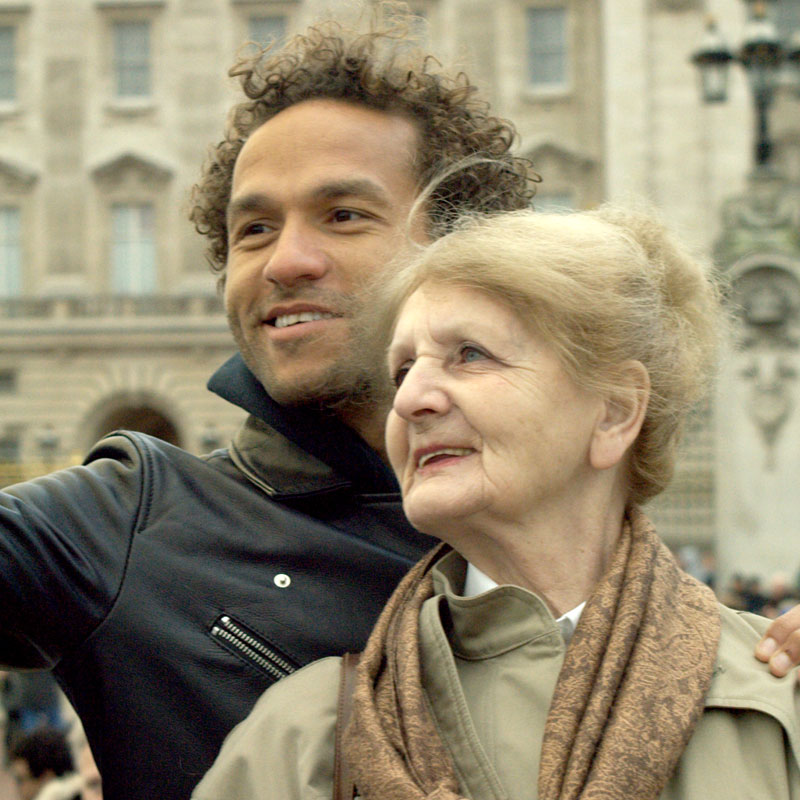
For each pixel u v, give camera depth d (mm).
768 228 20406
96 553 2113
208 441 28172
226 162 2498
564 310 1726
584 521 1803
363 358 2145
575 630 1687
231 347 28344
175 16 28891
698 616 1734
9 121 28859
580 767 1526
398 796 1538
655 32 26812
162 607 2100
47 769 6367
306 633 2104
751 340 20469
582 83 27828
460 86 2416
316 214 2223
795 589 16484
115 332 28344
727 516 20812
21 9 29031
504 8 27938
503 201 2428
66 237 28656
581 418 1759
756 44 16078
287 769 1741
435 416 1746
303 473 2236
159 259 28578
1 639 2135
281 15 28750
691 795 1579
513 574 1805
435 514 1740
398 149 2266
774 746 1645
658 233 1958
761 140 20141
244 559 2154
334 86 2270
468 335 1739
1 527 2041
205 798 1762
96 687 2098
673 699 1591
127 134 28781
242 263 2291
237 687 2068
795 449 20625
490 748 1662
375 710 1660
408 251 2066
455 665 1749
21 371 28531
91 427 28422
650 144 26625
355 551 2174
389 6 2471
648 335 1812
